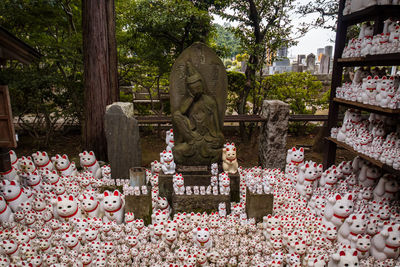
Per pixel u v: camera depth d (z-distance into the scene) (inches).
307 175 161.9
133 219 141.2
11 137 140.4
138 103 368.8
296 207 149.8
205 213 137.7
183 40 291.4
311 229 134.0
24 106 281.6
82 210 148.3
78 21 304.0
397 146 135.5
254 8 271.3
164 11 261.4
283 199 158.1
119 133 186.5
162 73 310.7
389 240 111.9
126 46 301.4
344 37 175.2
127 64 307.3
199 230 123.7
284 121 207.2
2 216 138.3
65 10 272.8
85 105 231.9
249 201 143.1
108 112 183.9
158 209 145.0
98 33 217.3
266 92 316.8
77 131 340.5
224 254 122.0
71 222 137.3
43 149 289.7
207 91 159.3
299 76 332.5
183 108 158.7
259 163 233.9
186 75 155.8
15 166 181.2
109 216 141.7
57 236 130.0
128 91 367.2
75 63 272.4
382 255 115.0
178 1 270.5
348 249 113.3
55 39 287.6
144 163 254.7
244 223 138.2
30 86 251.3
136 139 188.2
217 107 161.5
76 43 266.7
